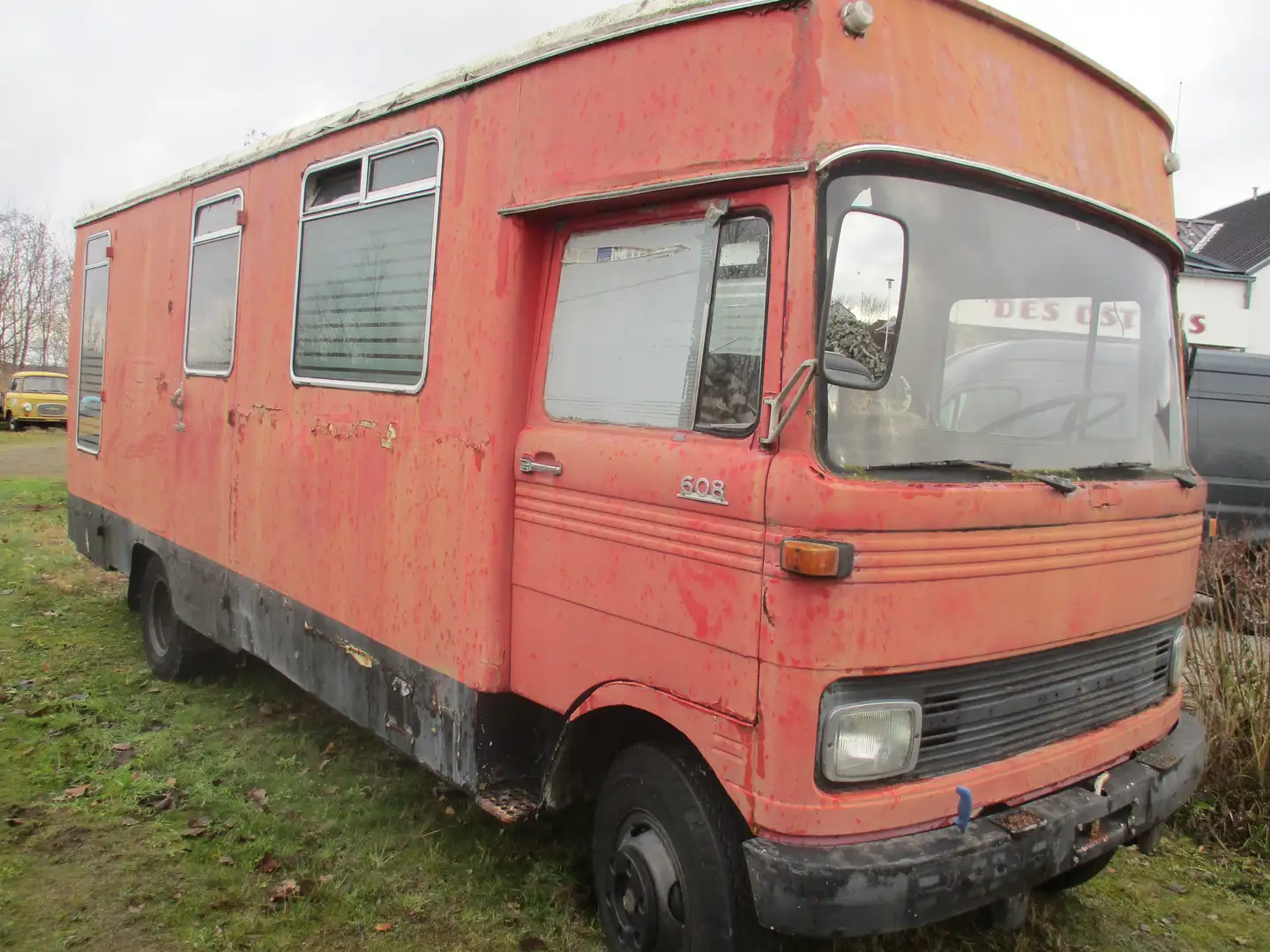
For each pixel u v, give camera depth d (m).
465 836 4.19
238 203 5.36
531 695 3.43
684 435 2.90
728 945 2.75
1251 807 4.47
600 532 3.12
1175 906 3.90
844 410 2.59
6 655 6.61
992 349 2.98
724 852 2.78
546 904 3.67
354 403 4.29
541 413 3.46
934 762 2.69
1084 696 3.13
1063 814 2.81
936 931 3.59
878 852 2.51
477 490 3.53
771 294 2.63
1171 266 3.80
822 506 2.44
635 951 3.08
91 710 5.60
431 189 3.87
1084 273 3.30
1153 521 3.33
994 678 2.82
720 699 2.69
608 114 3.13
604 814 3.26
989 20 2.94
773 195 2.65
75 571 9.34
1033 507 2.81
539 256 3.51
